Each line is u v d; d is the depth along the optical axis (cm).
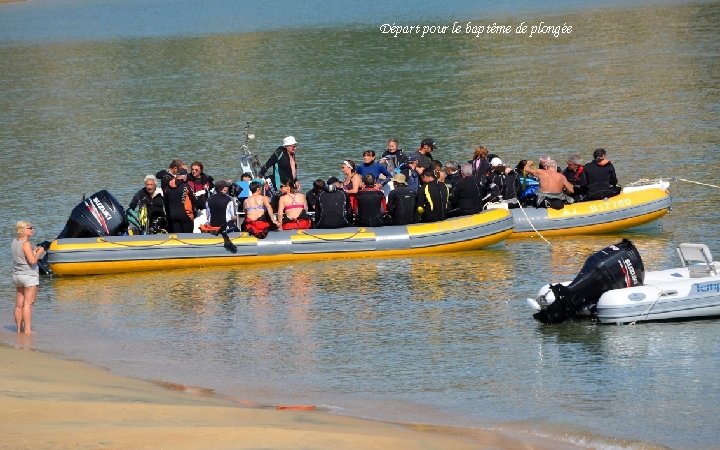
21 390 2602
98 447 2088
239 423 2361
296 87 9662
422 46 12512
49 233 4841
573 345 3072
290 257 4181
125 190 5778
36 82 11400
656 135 6400
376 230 4225
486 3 18475
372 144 6719
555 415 2555
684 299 3186
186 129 7738
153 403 2550
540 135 6688
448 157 6219
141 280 4034
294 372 2958
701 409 2555
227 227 4247
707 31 11538
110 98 9700
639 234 4453
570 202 4525
